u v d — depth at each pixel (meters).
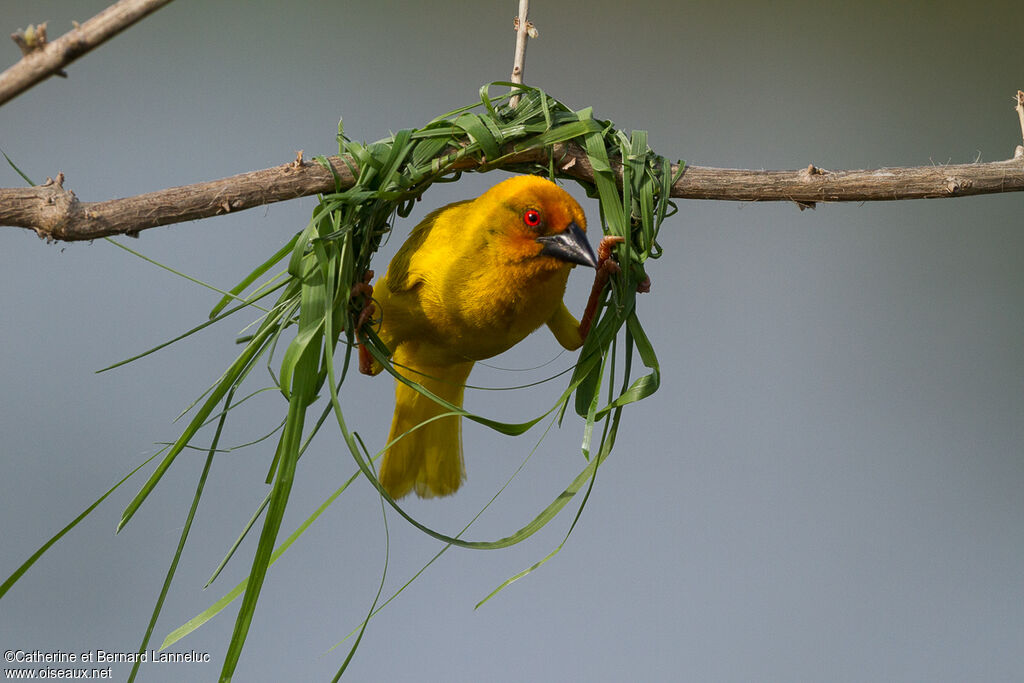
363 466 4.61
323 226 5.06
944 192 5.40
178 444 4.79
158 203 4.88
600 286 5.65
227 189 4.99
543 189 5.71
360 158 5.17
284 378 4.94
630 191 5.50
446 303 5.95
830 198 5.48
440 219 6.16
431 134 5.32
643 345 5.56
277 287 5.27
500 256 5.80
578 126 5.46
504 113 5.52
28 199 4.73
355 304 5.54
